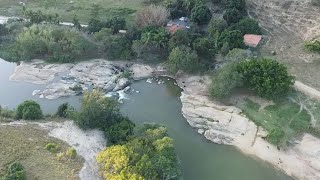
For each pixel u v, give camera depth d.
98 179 77.44
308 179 82.12
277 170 84.50
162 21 120.94
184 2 126.81
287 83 97.19
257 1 129.38
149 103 103.31
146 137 84.44
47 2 141.75
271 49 113.62
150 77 111.56
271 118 94.44
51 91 106.25
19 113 93.31
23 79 110.81
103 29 117.44
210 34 115.75
